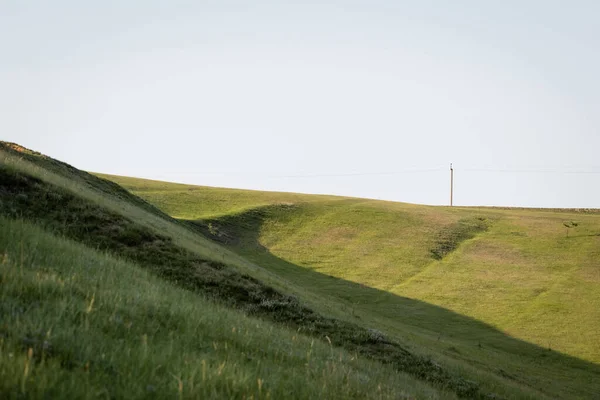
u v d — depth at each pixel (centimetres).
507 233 9419
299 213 9844
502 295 6569
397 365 2230
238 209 9431
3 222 1544
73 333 670
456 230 9438
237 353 916
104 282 1146
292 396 729
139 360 645
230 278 2553
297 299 2697
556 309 6106
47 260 1239
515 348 4847
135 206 4788
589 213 13188
